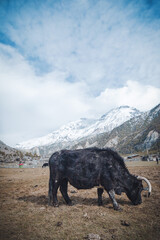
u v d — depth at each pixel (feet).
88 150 25.21
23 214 20.86
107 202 25.04
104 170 23.11
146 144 581.12
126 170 23.88
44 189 37.11
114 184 23.08
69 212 21.09
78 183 23.97
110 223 17.20
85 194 30.91
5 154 413.39
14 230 16.31
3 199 29.25
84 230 15.87
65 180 25.43
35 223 17.92
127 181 23.49
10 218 19.57
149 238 14.17
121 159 23.75
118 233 15.06
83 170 23.62
